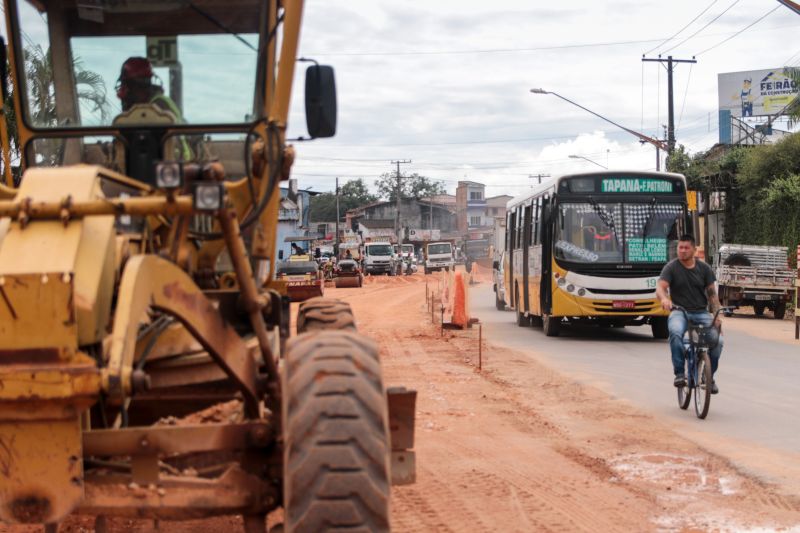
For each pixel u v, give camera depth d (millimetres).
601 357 18219
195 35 6164
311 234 109312
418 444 9750
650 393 13445
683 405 12078
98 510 4293
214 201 4074
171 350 5180
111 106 6203
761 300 31516
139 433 4289
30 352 3885
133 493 4281
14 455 4020
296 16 6258
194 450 4340
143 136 6180
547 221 23062
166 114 6180
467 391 13391
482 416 11398
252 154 6082
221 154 6203
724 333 24766
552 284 22594
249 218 5793
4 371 3848
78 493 4008
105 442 4273
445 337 22109
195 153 6203
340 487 3803
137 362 4836
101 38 6188
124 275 3998
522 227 27688
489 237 110875
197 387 5773
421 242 126688
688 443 9836
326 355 4121
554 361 17422
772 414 11711
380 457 3898
